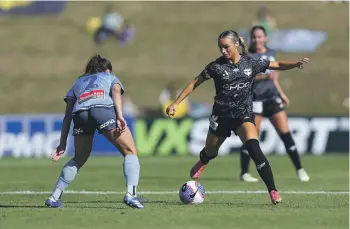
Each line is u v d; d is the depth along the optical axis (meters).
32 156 81.50
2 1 140.62
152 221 27.42
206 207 32.62
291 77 119.69
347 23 133.00
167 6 141.50
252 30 48.31
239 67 33.72
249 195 39.97
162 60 126.25
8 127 81.81
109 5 142.00
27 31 135.62
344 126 80.31
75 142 32.34
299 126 80.44
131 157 31.80
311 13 136.75
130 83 119.56
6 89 120.62
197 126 81.31
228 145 81.25
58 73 124.69
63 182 32.81
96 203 35.59
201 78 34.12
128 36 131.00
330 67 121.69
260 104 49.53
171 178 53.62
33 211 31.11
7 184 48.91
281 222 27.00
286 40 125.50
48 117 81.75
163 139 81.44
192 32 133.38
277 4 139.62
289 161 71.25
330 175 56.00
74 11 141.25
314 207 32.47
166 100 100.81
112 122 31.53
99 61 32.38
